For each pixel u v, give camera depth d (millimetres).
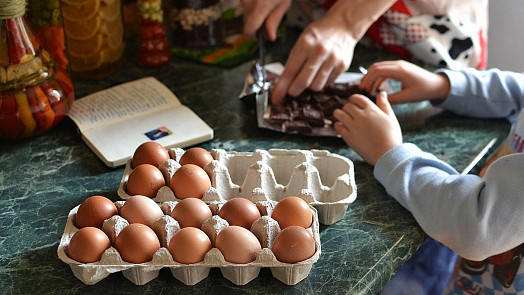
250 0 1116
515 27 1422
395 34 1155
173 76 1124
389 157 840
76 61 1072
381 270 725
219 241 673
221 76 1125
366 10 1034
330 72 998
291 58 1001
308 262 672
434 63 1140
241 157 842
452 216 756
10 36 855
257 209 725
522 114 906
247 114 1015
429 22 1125
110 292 682
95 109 988
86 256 667
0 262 719
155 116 974
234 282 691
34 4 936
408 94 1003
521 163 736
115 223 691
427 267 996
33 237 756
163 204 740
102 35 1062
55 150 922
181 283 693
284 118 966
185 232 674
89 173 874
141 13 1112
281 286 692
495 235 738
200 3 1163
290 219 710
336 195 795
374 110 905
